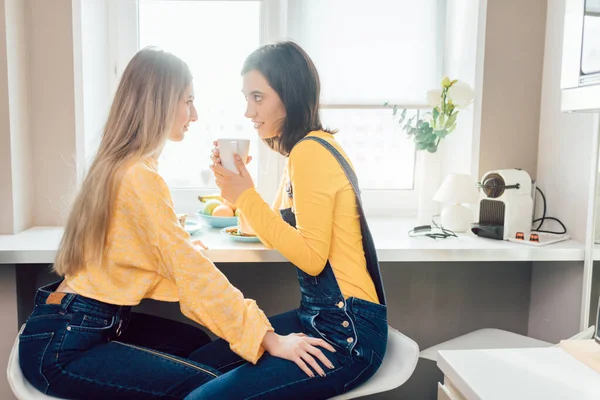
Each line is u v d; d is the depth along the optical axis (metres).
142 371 1.17
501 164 1.93
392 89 2.06
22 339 1.17
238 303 1.21
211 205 1.87
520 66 1.89
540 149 1.91
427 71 2.07
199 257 1.21
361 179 2.17
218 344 1.44
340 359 1.19
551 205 1.86
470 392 0.81
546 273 1.87
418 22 2.05
